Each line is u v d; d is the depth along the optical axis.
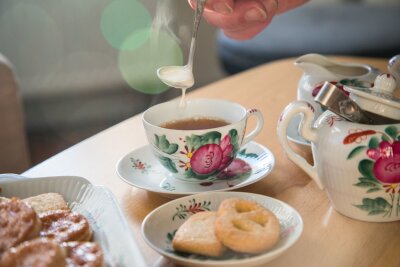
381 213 0.50
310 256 0.47
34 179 0.53
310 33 1.39
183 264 0.44
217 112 0.62
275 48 1.33
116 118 1.97
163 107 0.61
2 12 1.78
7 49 1.83
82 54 1.91
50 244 0.42
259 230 0.45
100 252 0.43
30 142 1.81
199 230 0.46
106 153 0.64
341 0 1.88
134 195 0.56
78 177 0.53
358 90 0.51
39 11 1.81
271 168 0.57
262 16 0.66
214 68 2.15
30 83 1.90
